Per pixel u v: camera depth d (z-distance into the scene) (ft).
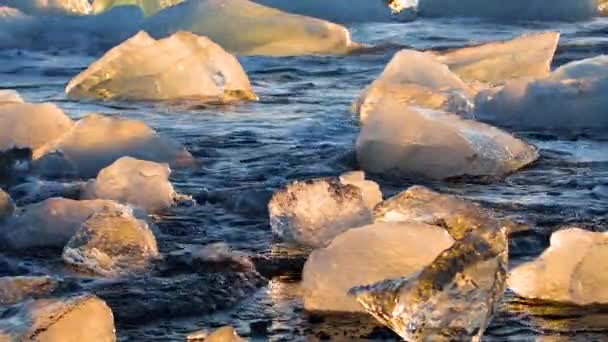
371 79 72.49
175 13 96.53
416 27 110.42
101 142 43.16
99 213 30.68
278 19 91.45
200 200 37.35
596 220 34.09
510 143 43.11
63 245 31.71
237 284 27.81
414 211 30.83
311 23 90.38
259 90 67.00
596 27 109.19
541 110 54.19
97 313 23.25
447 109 52.49
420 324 22.38
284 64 81.15
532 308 26.25
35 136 45.37
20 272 29.27
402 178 41.39
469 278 22.52
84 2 116.16
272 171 42.34
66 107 61.05
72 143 42.98
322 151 46.21
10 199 33.58
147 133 43.75
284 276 29.04
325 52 89.04
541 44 69.77
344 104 60.54
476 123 43.93
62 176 41.96
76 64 83.71
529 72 68.44
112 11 100.12
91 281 28.17
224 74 63.26
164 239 32.53
